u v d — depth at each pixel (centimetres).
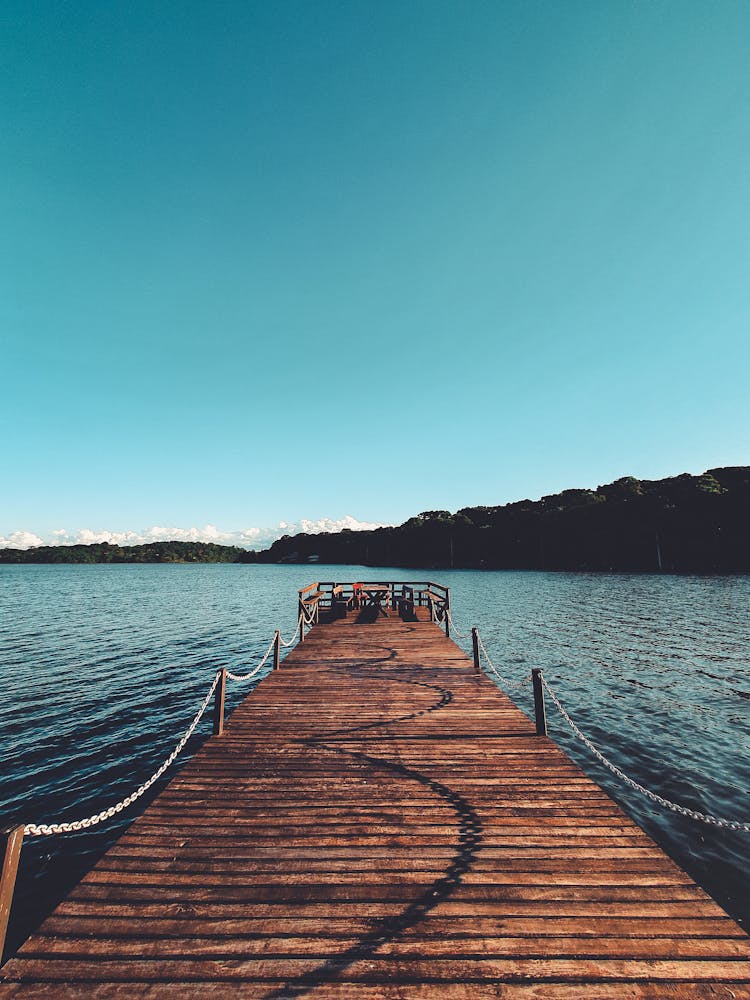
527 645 1934
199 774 519
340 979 265
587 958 278
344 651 1139
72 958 277
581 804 456
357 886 340
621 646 1897
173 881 344
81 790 804
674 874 353
